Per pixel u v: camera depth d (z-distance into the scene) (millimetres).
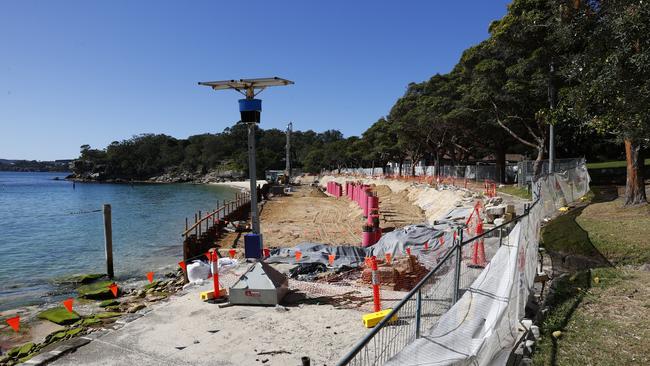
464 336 4262
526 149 46188
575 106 8883
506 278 5512
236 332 7281
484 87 26906
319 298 8930
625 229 11031
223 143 153625
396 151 67312
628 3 6723
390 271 9688
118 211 43281
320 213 33750
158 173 158875
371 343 4578
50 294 14500
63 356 6523
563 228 11891
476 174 42000
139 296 13414
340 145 116938
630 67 7219
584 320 6480
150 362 6281
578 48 14562
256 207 12211
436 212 24719
